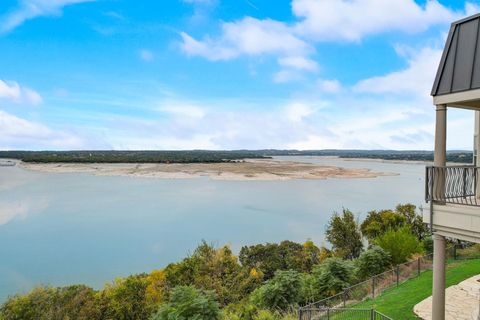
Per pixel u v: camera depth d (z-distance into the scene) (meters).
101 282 26.81
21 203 60.81
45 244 37.09
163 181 96.56
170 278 23.62
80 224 46.22
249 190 79.50
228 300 22.81
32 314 18.83
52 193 72.81
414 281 15.05
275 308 14.95
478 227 7.07
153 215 52.38
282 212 54.81
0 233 41.38
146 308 20.52
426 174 8.04
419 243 21.55
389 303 12.54
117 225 45.91
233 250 35.50
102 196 69.44
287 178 104.44
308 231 43.44
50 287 21.91
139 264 31.31
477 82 7.15
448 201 8.45
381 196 70.75
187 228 44.56
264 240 39.47
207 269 25.17
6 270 29.30
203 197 69.31
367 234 30.52
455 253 18.64
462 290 12.31
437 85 7.85
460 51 7.56
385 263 18.72
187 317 12.99
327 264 17.05
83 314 19.47
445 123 7.86
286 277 15.59
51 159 162.75
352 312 12.31
